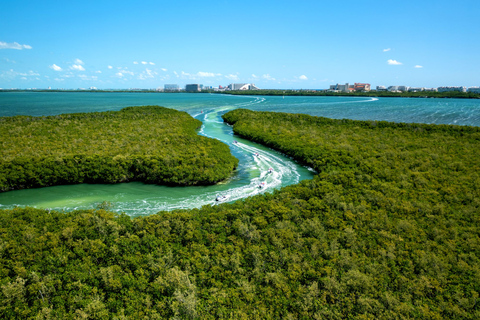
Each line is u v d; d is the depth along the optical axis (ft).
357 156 288.30
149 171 252.42
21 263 130.00
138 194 234.38
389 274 138.10
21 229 155.53
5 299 111.14
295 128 443.73
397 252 151.02
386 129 418.51
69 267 131.44
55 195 230.07
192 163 263.29
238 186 252.83
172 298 117.70
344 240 158.30
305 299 120.37
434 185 222.69
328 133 404.16
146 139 349.82
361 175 237.66
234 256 141.08
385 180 236.63
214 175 254.06
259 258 142.00
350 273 131.54
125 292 122.01
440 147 318.86
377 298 125.08
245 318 111.04
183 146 321.32
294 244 152.76
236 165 296.30
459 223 176.35
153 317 109.29
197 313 112.37
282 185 255.09
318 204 187.93
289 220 174.19
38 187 243.19
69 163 250.16
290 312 118.21
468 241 157.89
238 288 125.90
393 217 181.57
